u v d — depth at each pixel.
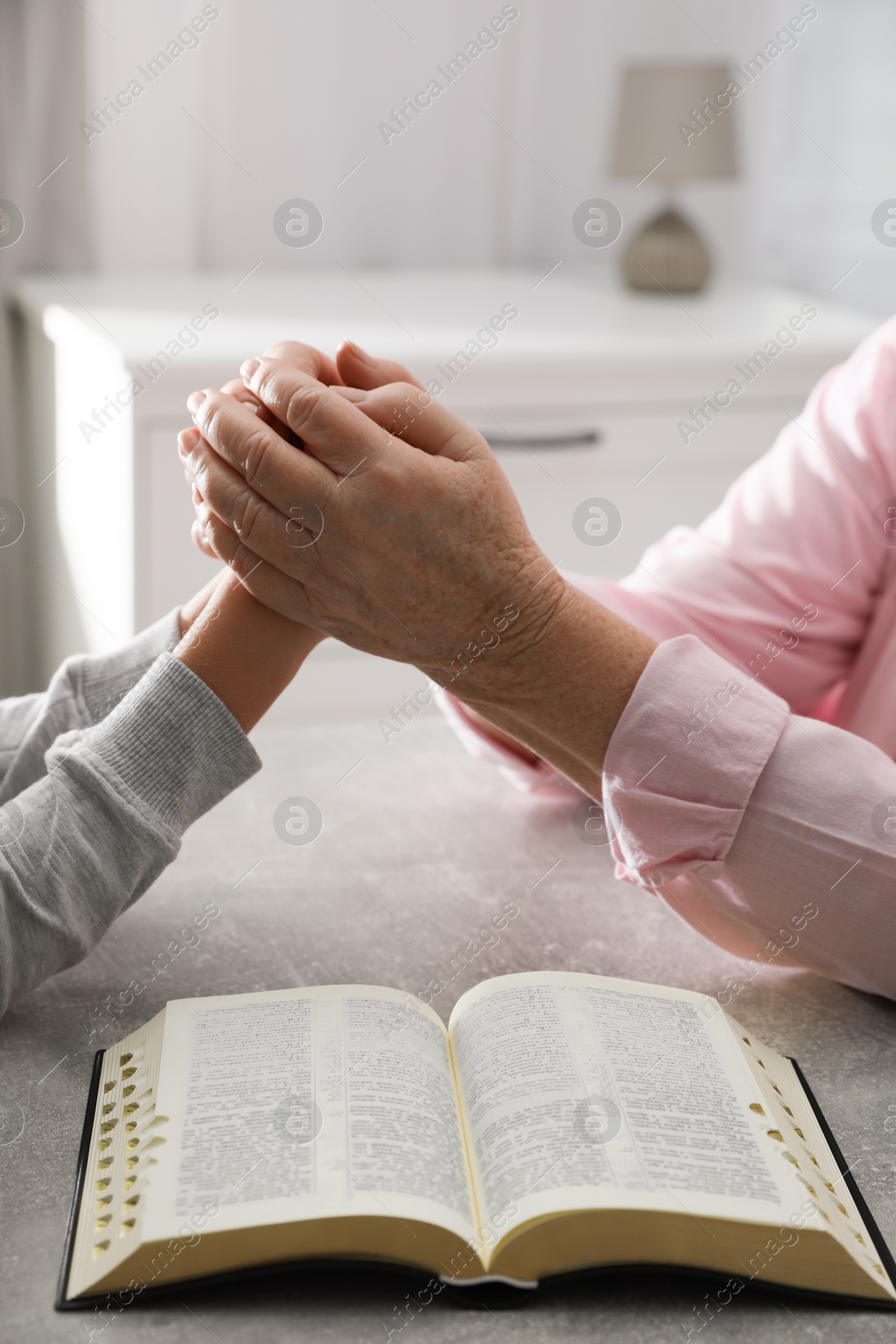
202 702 0.88
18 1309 0.72
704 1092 0.80
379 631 0.87
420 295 2.26
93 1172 0.77
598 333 2.05
